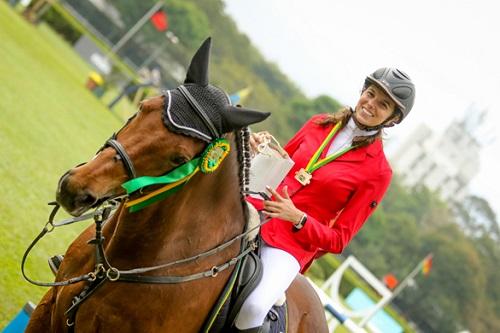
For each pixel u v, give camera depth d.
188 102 3.03
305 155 4.29
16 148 10.12
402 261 67.06
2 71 15.16
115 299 3.31
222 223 3.57
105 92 27.84
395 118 4.25
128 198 3.09
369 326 11.94
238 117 3.08
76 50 39.62
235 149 3.42
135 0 65.75
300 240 4.16
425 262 32.66
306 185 4.20
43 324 3.72
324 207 4.20
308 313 4.66
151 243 3.29
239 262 3.74
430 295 66.06
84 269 3.53
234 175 3.50
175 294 3.37
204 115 3.03
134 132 2.95
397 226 69.12
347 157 4.18
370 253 66.50
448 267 66.62
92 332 3.37
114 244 3.35
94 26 65.44
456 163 78.50
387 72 4.22
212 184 3.39
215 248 3.54
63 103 17.53
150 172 2.96
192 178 3.24
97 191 2.85
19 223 7.37
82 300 3.38
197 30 74.44
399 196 73.50
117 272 3.27
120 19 66.38
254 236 3.84
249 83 85.19
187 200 3.31
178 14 72.31
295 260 4.14
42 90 16.91
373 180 4.15
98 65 38.62
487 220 75.19
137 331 3.34
